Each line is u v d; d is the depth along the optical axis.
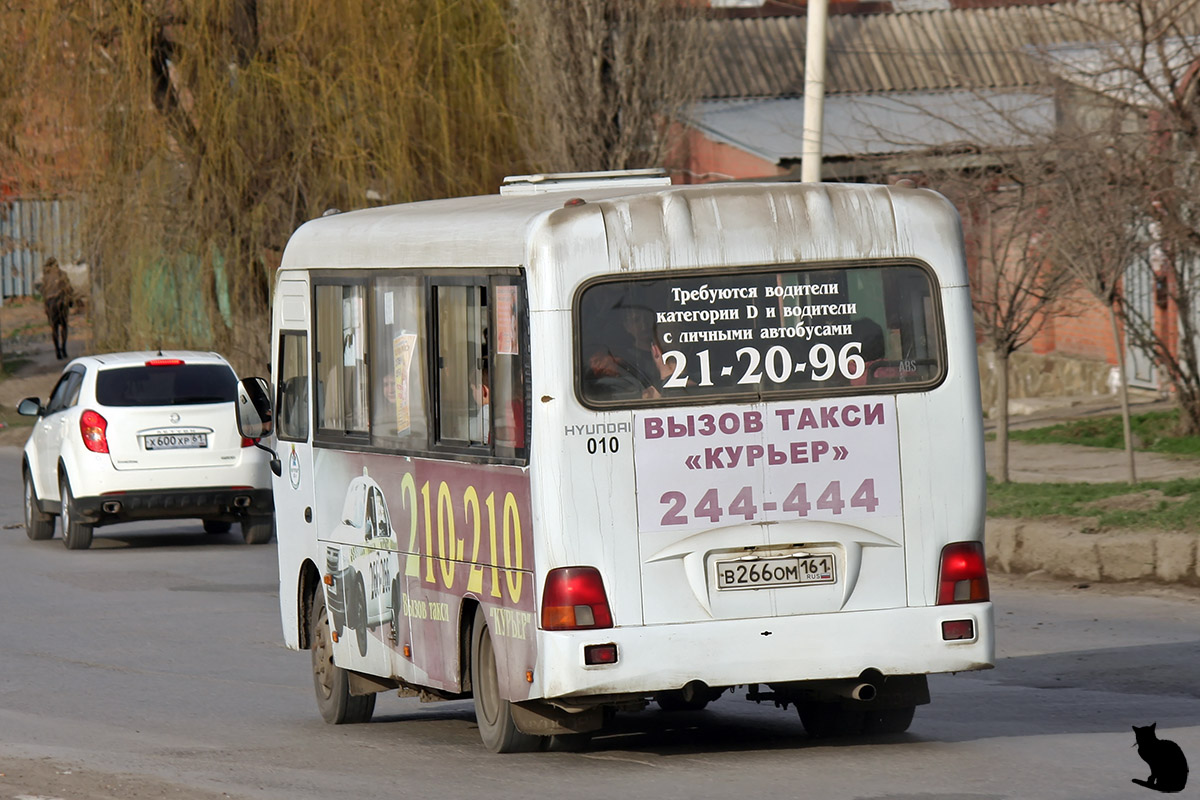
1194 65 74.25
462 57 106.25
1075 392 106.38
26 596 60.31
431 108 104.69
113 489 70.94
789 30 133.75
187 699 41.66
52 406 76.94
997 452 68.25
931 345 30.80
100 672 45.72
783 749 32.38
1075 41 84.38
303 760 32.81
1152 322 91.81
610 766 31.00
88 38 104.06
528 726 31.36
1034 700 37.59
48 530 77.19
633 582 29.55
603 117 107.44
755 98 128.38
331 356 37.94
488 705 32.25
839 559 30.25
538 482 29.55
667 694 30.88
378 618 35.88
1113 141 68.12
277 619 54.78
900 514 30.44
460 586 32.47
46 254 112.38
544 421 29.55
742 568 29.89
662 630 29.50
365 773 31.11
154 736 36.28
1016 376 111.50
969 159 72.44
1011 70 123.38
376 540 35.88
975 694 38.62
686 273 30.06
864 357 30.53
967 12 131.50
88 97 103.88
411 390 34.22
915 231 30.84
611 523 29.55
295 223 104.31
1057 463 76.88
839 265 30.59
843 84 125.56
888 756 30.97
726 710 38.47
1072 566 54.94
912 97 120.88
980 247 68.50
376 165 103.12
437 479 33.22
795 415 30.19
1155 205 69.69
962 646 30.39
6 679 44.59
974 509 30.73
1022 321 68.00
